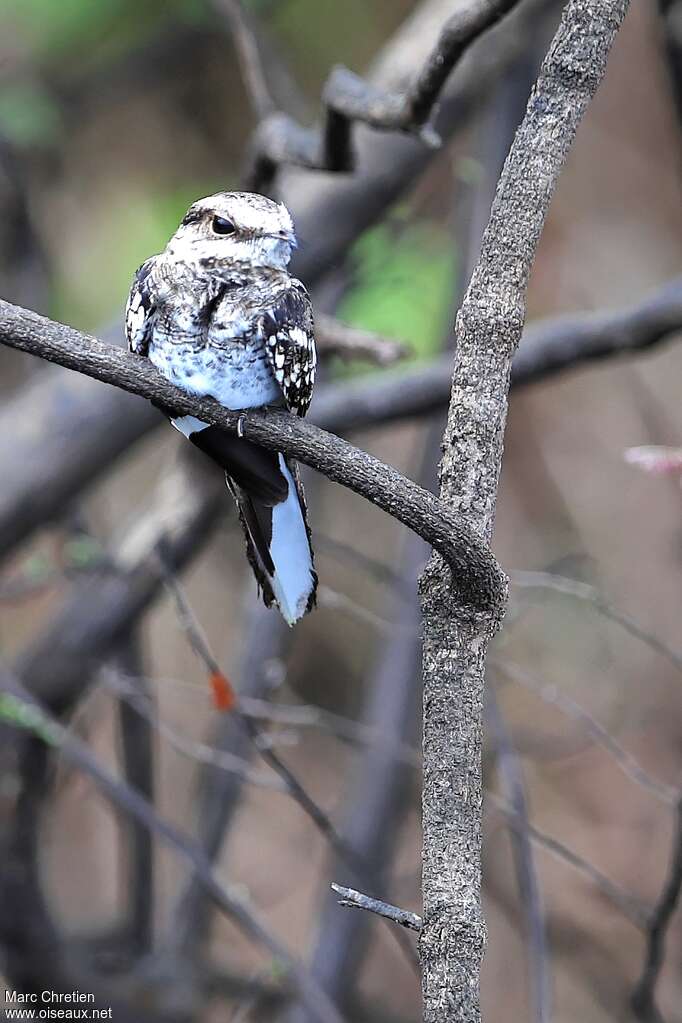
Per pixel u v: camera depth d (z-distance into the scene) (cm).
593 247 1609
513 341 489
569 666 1434
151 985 1005
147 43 1504
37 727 862
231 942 1306
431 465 1102
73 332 534
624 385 1584
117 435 984
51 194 1477
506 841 1339
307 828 1404
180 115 1548
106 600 984
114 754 1336
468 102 1033
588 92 496
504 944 1298
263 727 1088
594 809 1415
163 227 1428
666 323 895
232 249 645
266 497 607
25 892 970
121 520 1480
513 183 493
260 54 1252
